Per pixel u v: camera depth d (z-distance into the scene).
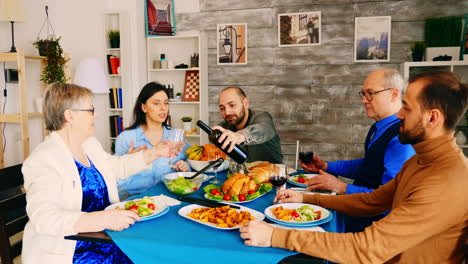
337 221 1.57
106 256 1.58
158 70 4.61
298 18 4.38
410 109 1.10
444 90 1.05
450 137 1.08
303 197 1.55
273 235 1.12
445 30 3.94
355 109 4.36
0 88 3.61
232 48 4.57
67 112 1.54
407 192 1.16
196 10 4.64
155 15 4.63
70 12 4.46
